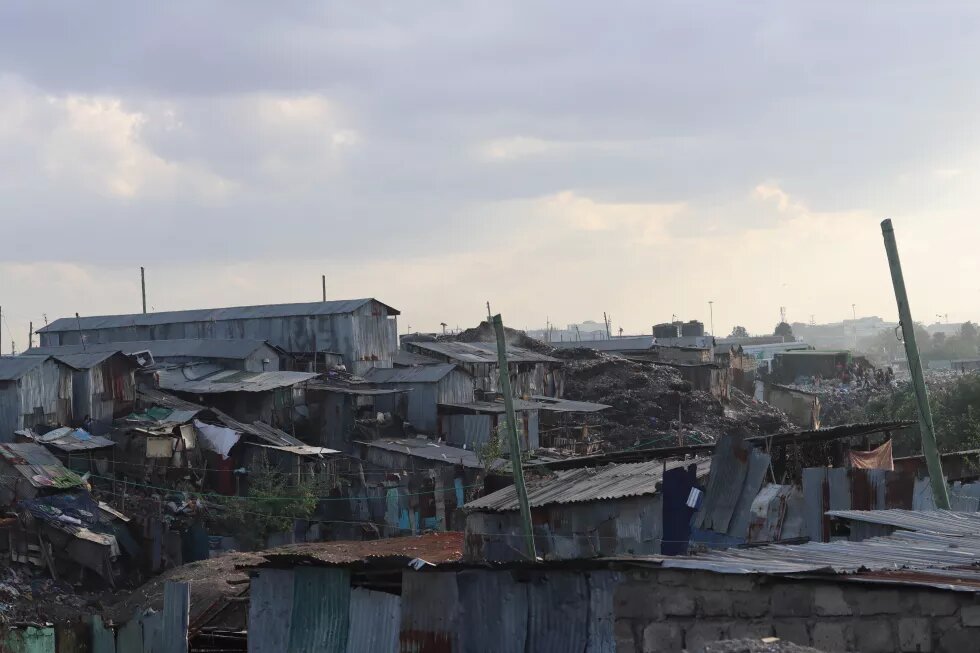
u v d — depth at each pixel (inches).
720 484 691.4
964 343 5880.9
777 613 398.0
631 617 424.2
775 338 5482.3
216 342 2082.9
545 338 4916.3
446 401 2020.2
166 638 678.5
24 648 687.7
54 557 1242.6
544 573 492.1
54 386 1590.8
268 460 1578.5
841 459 836.6
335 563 565.0
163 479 1505.9
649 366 2751.0
